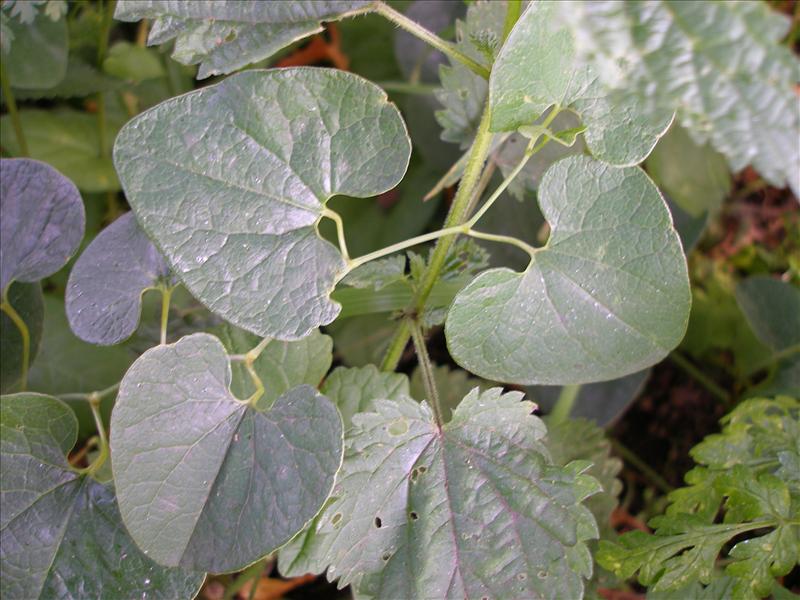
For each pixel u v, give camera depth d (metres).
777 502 0.31
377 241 0.57
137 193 0.25
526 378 0.29
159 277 0.30
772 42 0.19
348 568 0.28
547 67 0.24
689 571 0.31
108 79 0.51
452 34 0.49
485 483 0.28
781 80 0.19
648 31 0.19
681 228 0.52
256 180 0.26
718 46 0.19
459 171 0.38
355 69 0.63
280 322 0.26
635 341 0.28
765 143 0.19
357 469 0.28
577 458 0.41
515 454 0.28
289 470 0.26
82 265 0.30
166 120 0.25
